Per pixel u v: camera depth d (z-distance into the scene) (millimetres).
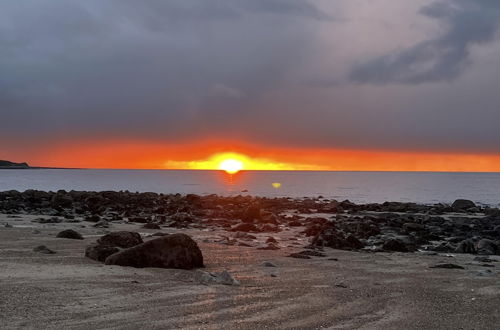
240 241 19578
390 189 103562
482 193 90812
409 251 19359
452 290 10984
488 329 7926
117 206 38375
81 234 19047
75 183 124375
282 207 46719
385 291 10648
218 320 7812
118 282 10070
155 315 7914
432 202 67750
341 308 8945
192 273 11508
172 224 26156
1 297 8375
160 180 154625
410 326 7965
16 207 35625
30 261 12023
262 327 7555
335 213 43250
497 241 23672
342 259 15906
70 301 8430
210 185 113562
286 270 12922
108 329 7090
